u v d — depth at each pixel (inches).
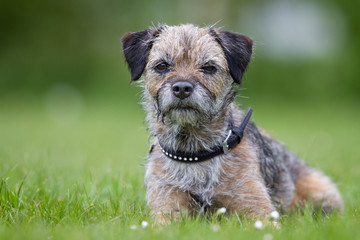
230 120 238.4
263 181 243.0
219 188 229.8
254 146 244.5
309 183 289.6
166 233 186.4
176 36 239.9
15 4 1248.2
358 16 1210.0
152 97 239.9
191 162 228.7
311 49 1232.8
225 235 184.1
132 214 224.7
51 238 183.9
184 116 224.2
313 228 193.6
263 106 1049.5
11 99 1091.3
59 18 1290.6
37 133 633.6
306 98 1149.7
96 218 218.4
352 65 1179.3
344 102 1128.8
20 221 212.5
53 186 273.9
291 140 575.8
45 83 1192.8
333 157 414.9
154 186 236.1
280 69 1184.2
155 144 243.6
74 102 1049.5
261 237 182.7
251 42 254.5
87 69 1222.9
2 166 318.7
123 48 257.0
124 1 1248.2
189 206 233.6
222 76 237.0
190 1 1226.0
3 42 1246.9
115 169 339.0
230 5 1227.9
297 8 1243.8
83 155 426.9
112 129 717.3
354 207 242.2
